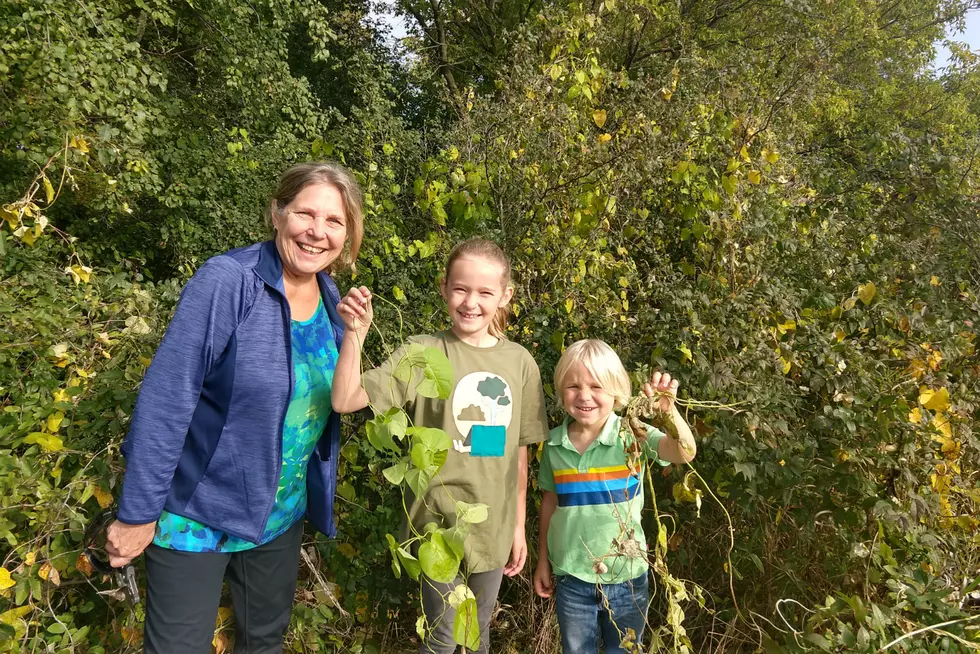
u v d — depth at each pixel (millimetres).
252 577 1573
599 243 2689
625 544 1556
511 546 1880
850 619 1932
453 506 1703
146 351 2307
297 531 1659
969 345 2412
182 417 1300
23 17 4363
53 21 4523
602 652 2158
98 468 1866
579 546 1820
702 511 2340
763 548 2184
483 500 1710
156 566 1393
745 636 2111
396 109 9273
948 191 2857
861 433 2012
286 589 1645
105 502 1840
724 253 2584
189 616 1406
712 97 3205
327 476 1683
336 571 2311
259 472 1421
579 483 1845
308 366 1520
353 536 2400
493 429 1736
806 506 2068
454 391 1740
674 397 1579
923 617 1695
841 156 5809
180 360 1294
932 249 3014
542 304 2625
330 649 2248
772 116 3146
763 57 3609
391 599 2203
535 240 2766
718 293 2512
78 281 2621
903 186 3020
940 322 2422
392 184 3252
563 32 3209
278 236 1479
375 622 2334
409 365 1382
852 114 8219
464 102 3557
